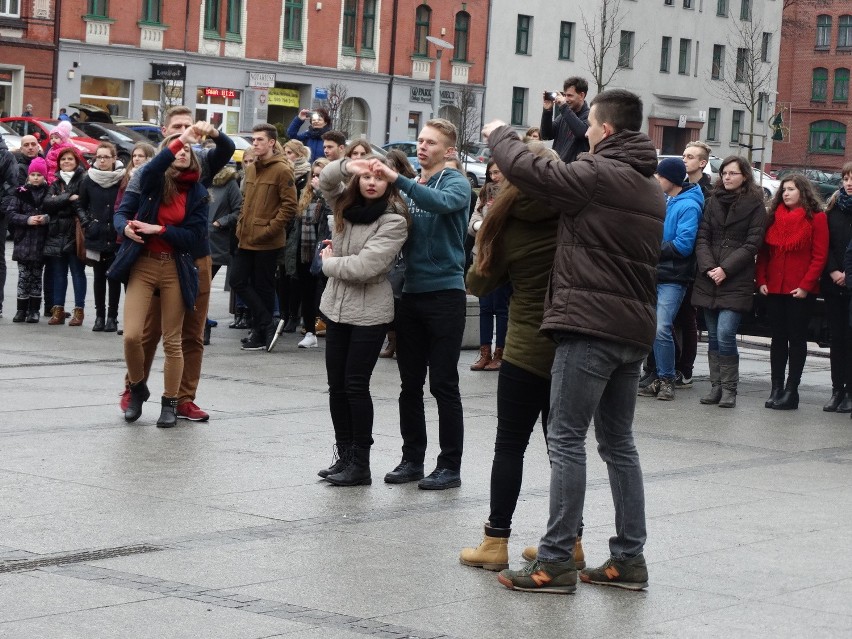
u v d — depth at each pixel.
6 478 9.52
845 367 14.66
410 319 9.91
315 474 10.07
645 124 82.50
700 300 14.70
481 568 7.68
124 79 59.66
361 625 6.55
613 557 7.47
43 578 7.14
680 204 14.59
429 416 12.91
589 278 7.08
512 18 74.56
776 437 12.82
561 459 7.25
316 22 66.19
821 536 8.70
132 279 11.49
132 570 7.35
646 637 6.55
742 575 7.73
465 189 9.72
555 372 7.23
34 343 16.70
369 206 9.68
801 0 100.88
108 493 9.16
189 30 61.53
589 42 76.75
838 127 100.88
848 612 7.03
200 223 11.52
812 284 14.45
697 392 15.70
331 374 9.87
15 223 18.52
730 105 87.94
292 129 20.77
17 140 39.50
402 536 8.35
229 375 14.90
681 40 84.12
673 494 9.88
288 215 16.41
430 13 71.00
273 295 17.00
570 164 7.08
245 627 6.44
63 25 57.41
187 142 11.27
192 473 9.90
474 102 69.25
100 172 17.56
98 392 13.33
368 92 68.88
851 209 14.36
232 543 8.02
